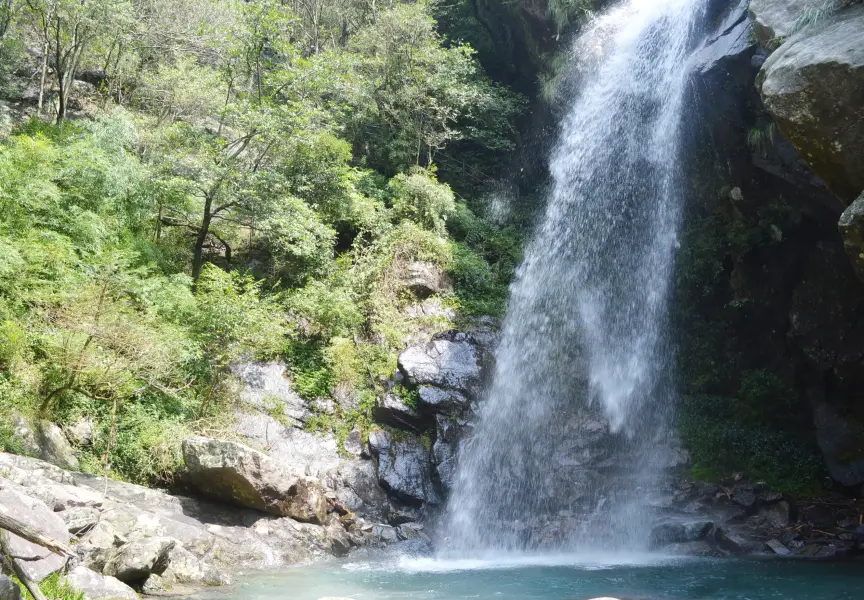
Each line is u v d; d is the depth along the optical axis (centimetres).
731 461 1372
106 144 1605
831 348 1366
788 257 1427
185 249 1781
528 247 1938
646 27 1584
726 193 1425
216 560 950
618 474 1409
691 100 1362
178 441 1166
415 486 1357
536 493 1391
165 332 1260
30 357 1113
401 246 1783
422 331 1667
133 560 759
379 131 2202
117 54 2175
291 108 1777
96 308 1130
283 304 1627
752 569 977
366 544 1164
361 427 1456
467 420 1459
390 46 2111
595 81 1764
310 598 779
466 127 2167
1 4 1942
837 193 845
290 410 1438
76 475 1014
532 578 927
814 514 1223
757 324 1520
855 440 1329
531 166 2116
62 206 1398
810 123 810
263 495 1076
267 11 1766
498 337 1677
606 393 1639
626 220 1681
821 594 801
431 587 862
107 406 1177
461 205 2036
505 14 2153
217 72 1892
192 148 1748
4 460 912
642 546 1205
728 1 1340
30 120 1742
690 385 1579
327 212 1836
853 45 780
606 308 1709
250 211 1694
